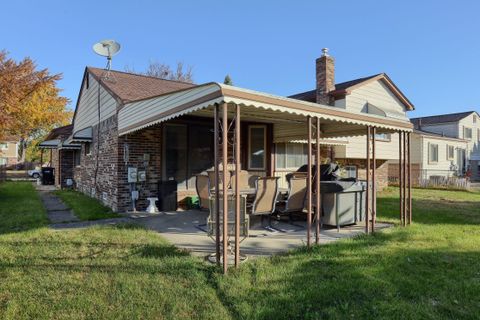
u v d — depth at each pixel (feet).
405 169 23.09
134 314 9.50
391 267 13.44
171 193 28.78
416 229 20.89
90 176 39.96
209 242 17.43
